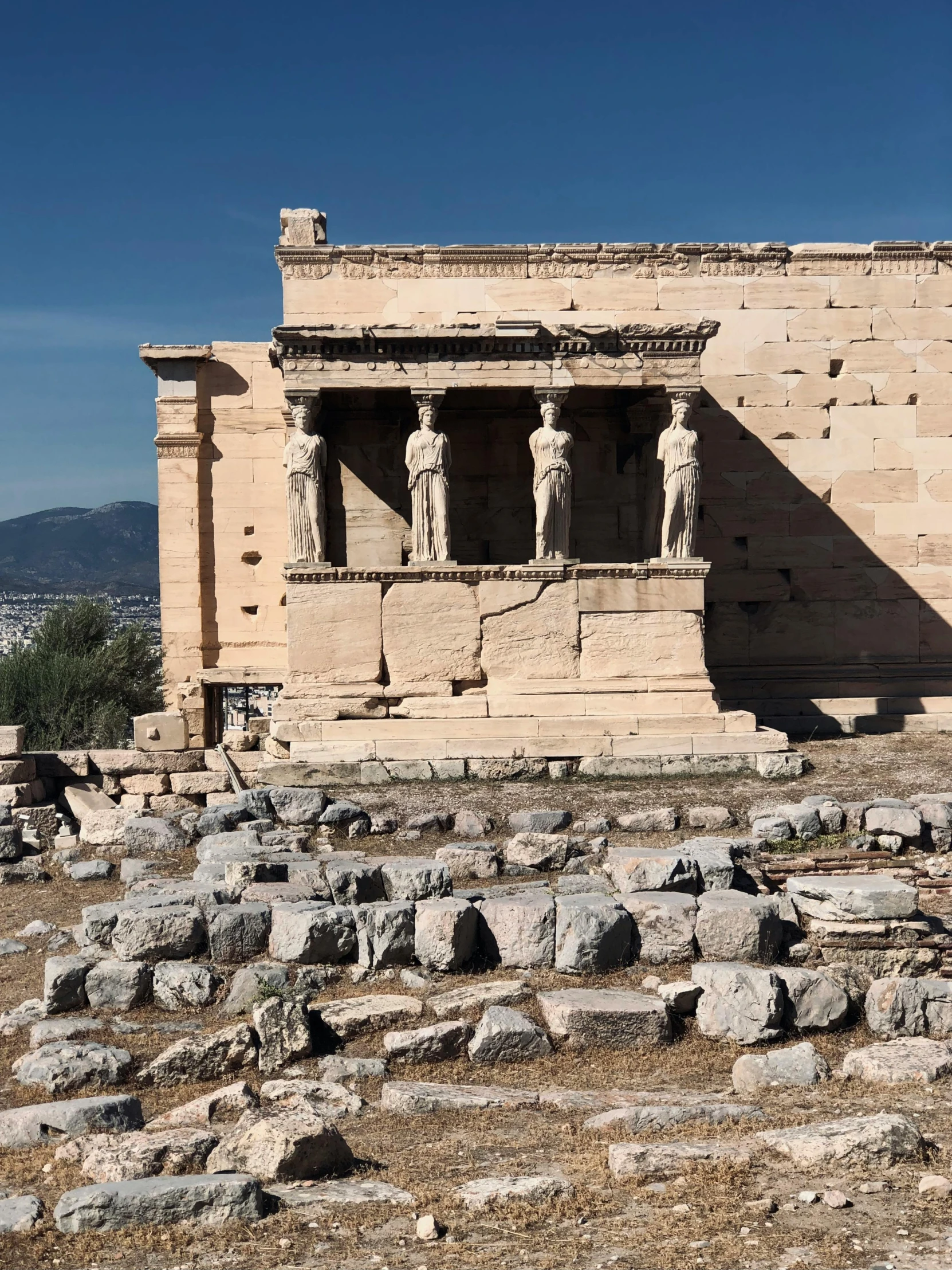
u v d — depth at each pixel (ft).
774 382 85.56
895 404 86.22
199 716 85.56
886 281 86.12
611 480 80.89
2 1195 29.22
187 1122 33.19
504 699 70.54
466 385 71.87
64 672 146.92
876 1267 23.98
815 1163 28.81
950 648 86.74
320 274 82.28
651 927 43.50
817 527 85.97
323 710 70.23
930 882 51.34
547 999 39.47
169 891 47.83
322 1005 40.11
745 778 66.95
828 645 86.17
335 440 80.59
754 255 84.99
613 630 71.72
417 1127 32.96
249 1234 26.45
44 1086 36.58
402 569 71.10
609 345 72.18
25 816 73.51
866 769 67.82
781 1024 39.14
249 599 87.30
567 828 59.88
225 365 87.40
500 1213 27.09
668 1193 27.68
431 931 43.19
